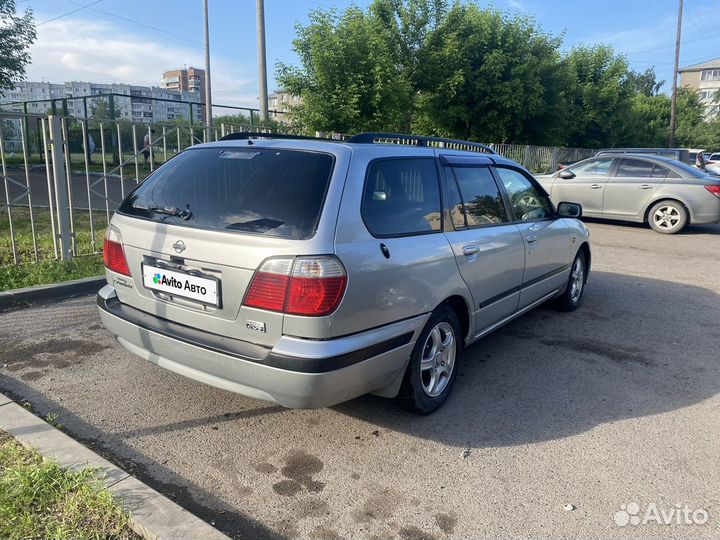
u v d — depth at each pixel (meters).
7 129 20.53
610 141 33.25
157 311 3.18
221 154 3.29
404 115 19.16
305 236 2.69
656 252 9.48
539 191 5.16
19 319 4.89
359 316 2.81
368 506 2.66
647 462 3.11
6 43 20.67
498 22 23.59
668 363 4.58
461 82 22.59
